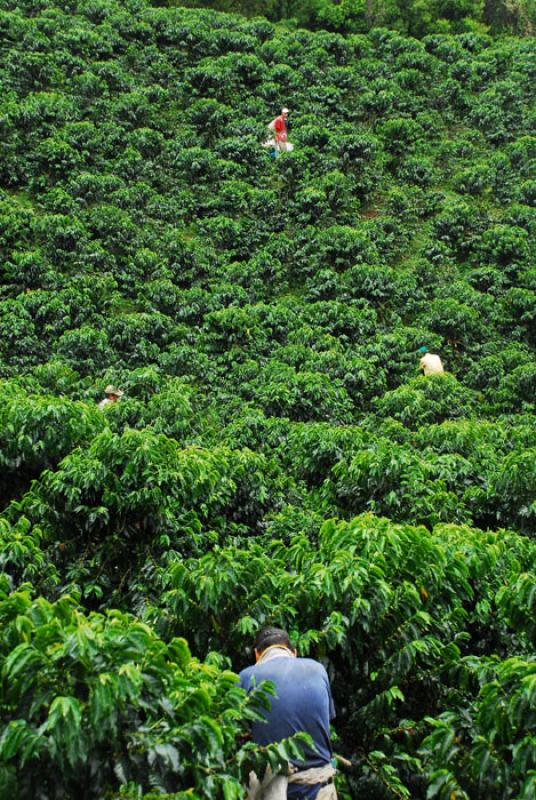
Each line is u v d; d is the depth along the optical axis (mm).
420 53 25000
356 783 3990
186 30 23266
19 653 2875
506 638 5043
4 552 4902
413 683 4359
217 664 3980
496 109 22891
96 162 17500
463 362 14688
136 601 5250
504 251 17094
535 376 13562
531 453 7285
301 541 5277
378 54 25656
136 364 12766
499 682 3525
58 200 15484
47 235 14477
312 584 4316
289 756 3363
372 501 6848
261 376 12625
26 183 16562
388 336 14180
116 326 13102
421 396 11930
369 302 15453
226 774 3096
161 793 2916
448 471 7844
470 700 4141
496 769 3373
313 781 3500
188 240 15969
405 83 23828
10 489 6426
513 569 4938
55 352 12367
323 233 16594
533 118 22828
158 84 21625
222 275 15438
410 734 4102
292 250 16531
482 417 13164
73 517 5582
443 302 15211
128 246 15312
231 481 7105
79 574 5359
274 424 10453
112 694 2807
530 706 3293
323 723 3615
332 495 7441
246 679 3703
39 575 5141
